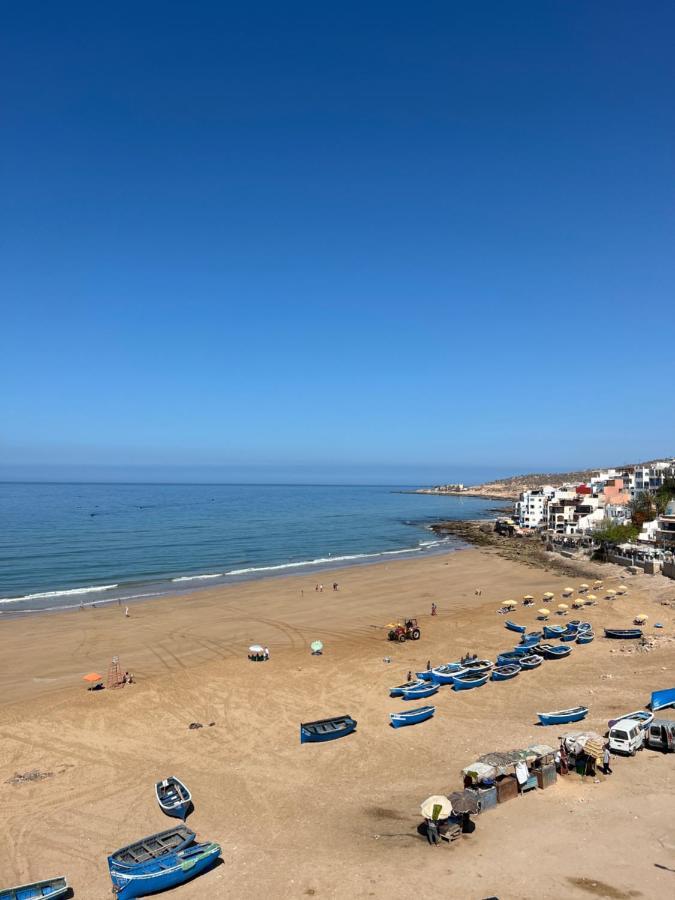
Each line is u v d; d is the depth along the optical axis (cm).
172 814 2559
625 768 2830
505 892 1948
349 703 3925
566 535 13425
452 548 13062
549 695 4006
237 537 14300
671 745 2995
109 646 5369
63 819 2564
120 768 3030
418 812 2533
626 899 1894
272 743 3328
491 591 8062
